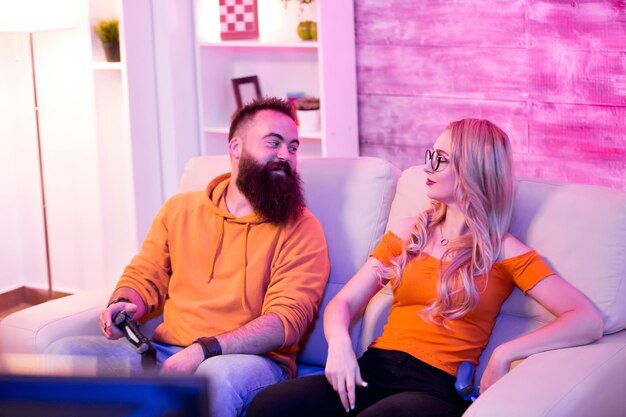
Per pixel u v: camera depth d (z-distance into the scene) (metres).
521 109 3.23
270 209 2.17
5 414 0.62
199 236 2.27
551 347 1.75
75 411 0.61
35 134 4.05
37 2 3.39
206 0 3.86
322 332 2.23
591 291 1.85
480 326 1.92
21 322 2.17
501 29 3.20
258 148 2.20
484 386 1.76
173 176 3.83
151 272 2.32
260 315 2.19
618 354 1.72
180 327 2.23
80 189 3.99
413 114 3.51
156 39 3.73
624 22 2.93
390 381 1.89
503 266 1.90
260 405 1.82
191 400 0.60
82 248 4.06
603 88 3.02
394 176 2.30
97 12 3.71
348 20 3.51
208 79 3.87
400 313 2.01
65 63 3.88
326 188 2.33
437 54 3.38
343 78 3.52
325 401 1.85
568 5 3.04
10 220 4.20
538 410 1.50
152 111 3.77
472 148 1.90
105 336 2.16
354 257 2.24
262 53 3.95
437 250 1.98
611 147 3.05
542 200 1.98
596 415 1.60
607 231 1.86
